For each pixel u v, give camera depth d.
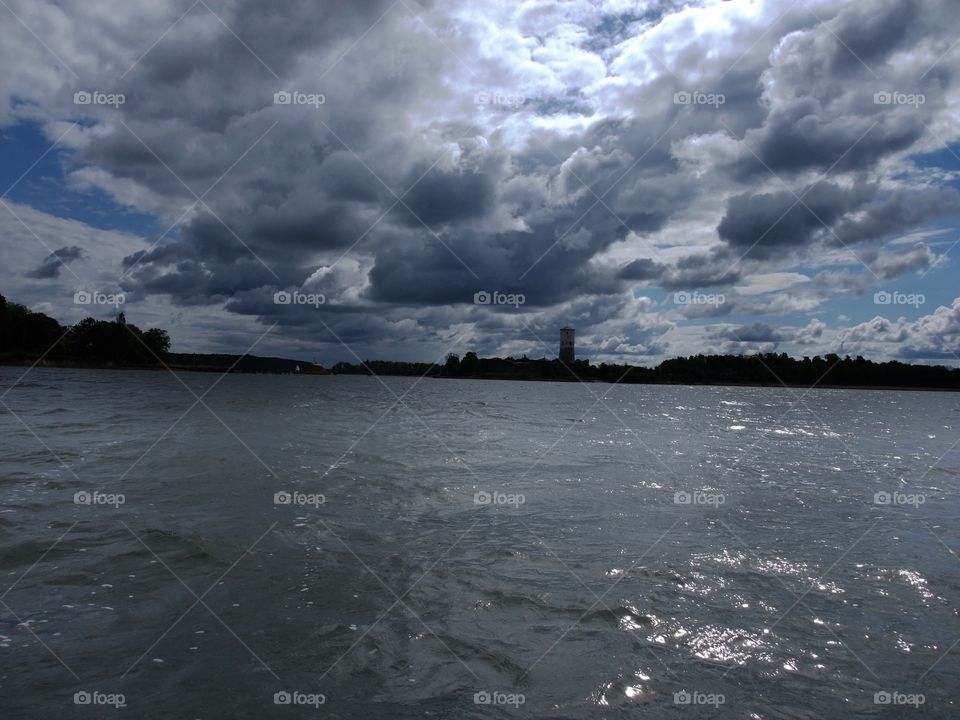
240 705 3.50
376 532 7.23
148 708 3.44
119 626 4.52
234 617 4.73
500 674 3.97
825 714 3.63
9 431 15.68
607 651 4.34
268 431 17.81
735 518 8.44
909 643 4.64
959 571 6.34
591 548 6.82
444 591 5.40
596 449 15.88
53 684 3.68
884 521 8.55
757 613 5.12
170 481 9.66
